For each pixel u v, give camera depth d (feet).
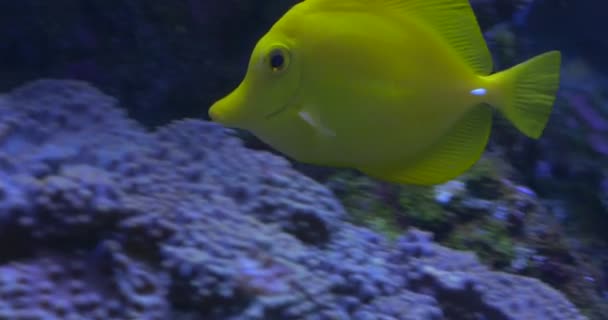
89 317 1.61
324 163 1.58
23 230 1.66
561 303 2.18
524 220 2.77
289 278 1.70
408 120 1.53
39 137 1.97
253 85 1.53
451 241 2.63
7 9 3.05
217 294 1.64
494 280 2.16
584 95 4.37
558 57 1.53
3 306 1.55
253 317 1.62
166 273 1.67
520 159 3.62
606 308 2.77
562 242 2.81
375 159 1.56
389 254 2.06
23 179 1.70
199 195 1.88
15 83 2.96
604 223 3.64
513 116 1.55
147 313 1.62
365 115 1.52
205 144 2.08
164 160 1.99
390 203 2.61
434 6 1.51
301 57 1.51
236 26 3.19
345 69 1.51
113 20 3.13
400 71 1.51
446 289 2.02
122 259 1.66
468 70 1.54
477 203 2.72
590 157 3.85
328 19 1.51
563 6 4.69
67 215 1.67
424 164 1.57
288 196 1.99
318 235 1.97
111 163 1.88
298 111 1.53
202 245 1.70
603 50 4.83
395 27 1.51
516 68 1.54
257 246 1.75
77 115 2.08
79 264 1.67
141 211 1.71
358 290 1.83
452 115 1.55
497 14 3.77
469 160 1.58
